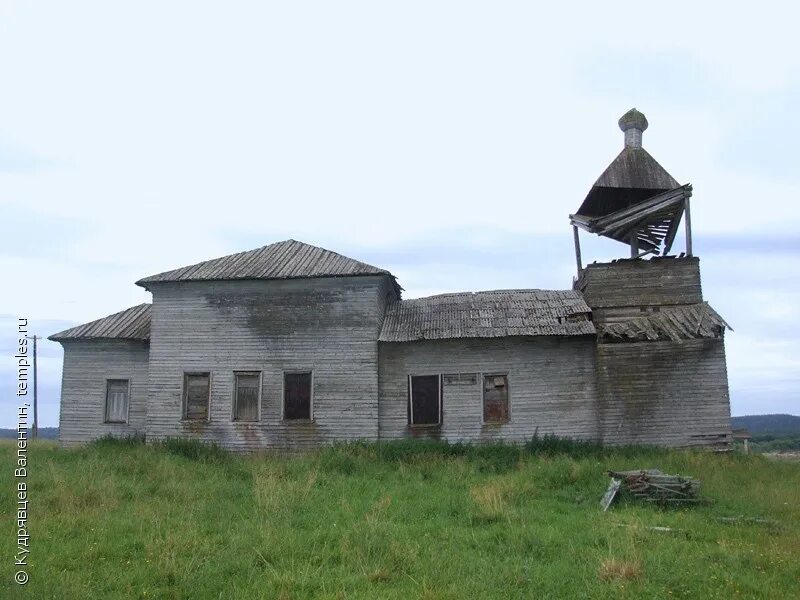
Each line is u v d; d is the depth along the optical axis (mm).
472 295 26438
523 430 22594
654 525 12312
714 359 21781
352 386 23219
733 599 8484
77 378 26250
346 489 15695
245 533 11453
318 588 9016
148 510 12922
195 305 24391
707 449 21234
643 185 24297
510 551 10656
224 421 23484
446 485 16734
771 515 13250
